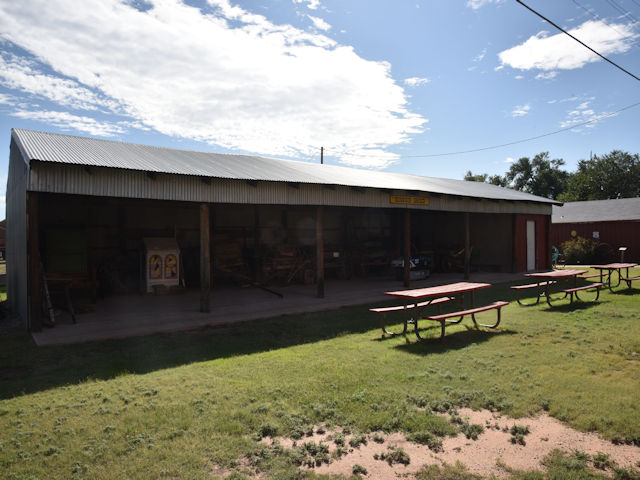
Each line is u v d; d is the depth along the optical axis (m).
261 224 16.67
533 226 19.09
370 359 5.55
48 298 8.34
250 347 6.44
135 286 13.26
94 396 4.40
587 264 23.70
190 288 13.91
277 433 3.51
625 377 4.66
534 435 3.45
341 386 4.52
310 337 7.04
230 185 9.51
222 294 12.57
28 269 7.51
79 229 12.62
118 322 8.32
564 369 4.96
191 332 7.54
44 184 7.28
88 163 7.34
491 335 6.75
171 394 4.39
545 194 57.47
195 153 12.42
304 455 3.15
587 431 3.49
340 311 9.52
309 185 10.91
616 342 6.06
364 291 12.84
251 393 4.37
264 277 14.63
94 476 2.86
